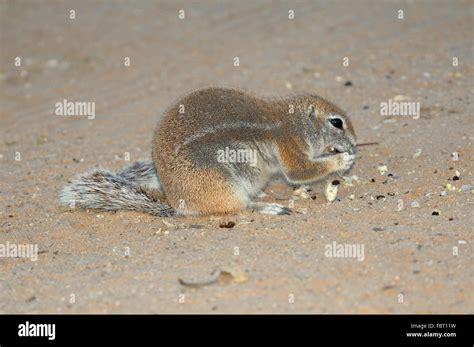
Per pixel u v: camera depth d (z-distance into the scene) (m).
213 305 14.77
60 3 46.59
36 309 15.41
